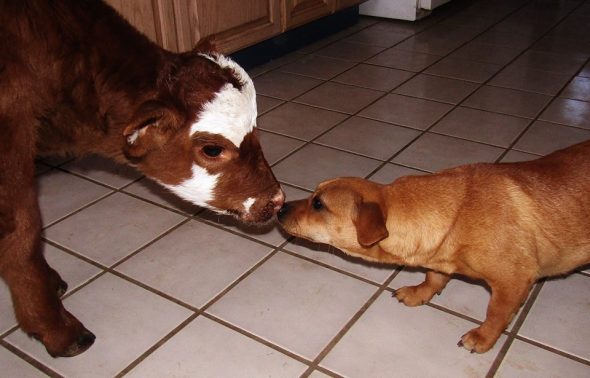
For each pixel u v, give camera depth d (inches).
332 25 218.4
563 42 207.8
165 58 78.7
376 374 79.0
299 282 96.3
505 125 147.3
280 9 178.1
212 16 154.3
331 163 130.9
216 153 77.9
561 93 165.9
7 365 81.1
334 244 86.8
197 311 90.4
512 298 79.1
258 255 102.9
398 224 82.0
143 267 100.1
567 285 94.7
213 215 113.7
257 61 187.6
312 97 165.5
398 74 181.6
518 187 80.6
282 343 84.1
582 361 80.5
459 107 158.1
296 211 87.4
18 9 69.3
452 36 216.8
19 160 71.1
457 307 90.7
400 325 87.3
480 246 78.4
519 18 237.9
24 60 69.6
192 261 101.7
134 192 121.7
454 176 83.5
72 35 73.5
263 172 82.8
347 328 86.8
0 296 93.2
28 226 74.2
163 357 82.0
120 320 88.8
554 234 80.4
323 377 78.4
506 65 187.5
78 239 107.3
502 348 83.0
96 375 79.4
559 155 86.3
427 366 80.3
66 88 74.7
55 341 80.5
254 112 79.1
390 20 235.5
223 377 78.7
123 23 78.8
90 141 81.3
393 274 97.8
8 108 68.8
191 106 75.1
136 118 70.2
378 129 146.4
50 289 79.7
